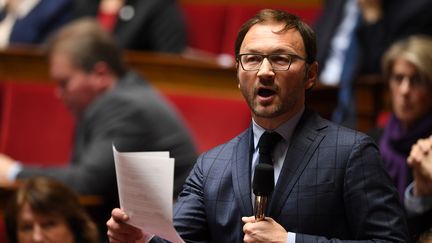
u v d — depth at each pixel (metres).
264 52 5.00
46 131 12.50
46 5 14.59
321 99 10.38
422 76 8.66
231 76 12.00
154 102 10.17
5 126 12.61
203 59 12.68
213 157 5.39
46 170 9.92
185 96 11.59
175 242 5.00
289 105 5.03
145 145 9.97
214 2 15.83
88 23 10.55
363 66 11.78
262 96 5.01
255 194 4.83
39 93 12.63
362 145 5.07
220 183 5.26
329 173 5.02
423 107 8.68
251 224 4.80
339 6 12.66
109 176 9.77
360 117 10.64
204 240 5.35
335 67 12.39
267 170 4.77
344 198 4.99
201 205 5.33
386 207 4.96
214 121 11.34
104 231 9.23
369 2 11.95
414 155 7.53
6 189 9.24
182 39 14.11
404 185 8.45
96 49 10.35
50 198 8.02
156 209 4.94
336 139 5.11
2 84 12.83
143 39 14.04
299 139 5.14
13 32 14.62
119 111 10.03
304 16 15.04
